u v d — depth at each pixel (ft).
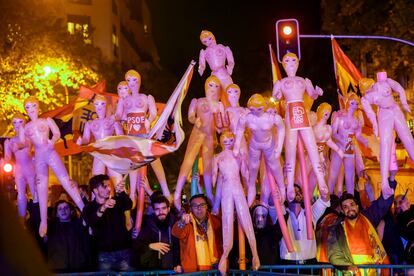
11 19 76.84
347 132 32.58
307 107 28.40
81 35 107.65
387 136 27.94
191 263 25.55
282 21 44.50
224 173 26.50
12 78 78.89
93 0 172.86
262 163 31.07
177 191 30.22
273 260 28.35
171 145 27.89
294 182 29.91
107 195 25.16
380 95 28.09
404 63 72.38
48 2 84.64
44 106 90.68
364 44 72.69
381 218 28.37
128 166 27.20
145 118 30.19
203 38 31.04
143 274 24.56
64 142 34.14
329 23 76.02
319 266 25.53
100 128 31.04
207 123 29.91
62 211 27.27
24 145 29.89
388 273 25.85
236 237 29.09
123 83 30.76
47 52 84.99
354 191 34.63
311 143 26.76
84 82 98.58
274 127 27.73
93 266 27.55
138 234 27.84
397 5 67.41
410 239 28.96
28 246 3.96
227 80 30.91
